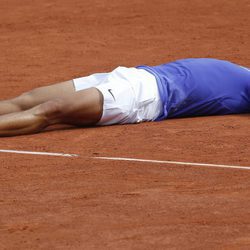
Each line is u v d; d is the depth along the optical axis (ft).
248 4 209.36
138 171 91.30
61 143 102.37
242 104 118.01
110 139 104.22
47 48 173.17
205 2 211.61
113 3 213.05
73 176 89.40
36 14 204.03
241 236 74.08
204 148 100.78
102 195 83.66
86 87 114.42
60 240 72.69
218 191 85.35
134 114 111.55
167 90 113.19
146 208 80.28
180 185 86.99
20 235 73.72
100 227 75.46
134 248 71.10
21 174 89.97
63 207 80.33
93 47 174.19
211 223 76.89
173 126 111.24
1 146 100.89
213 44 176.65
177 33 186.19
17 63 159.12
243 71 118.73
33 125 105.91
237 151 99.76
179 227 75.77
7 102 112.06
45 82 143.95
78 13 204.23
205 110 116.88
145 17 199.93
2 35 185.26
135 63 161.17
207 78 115.85
